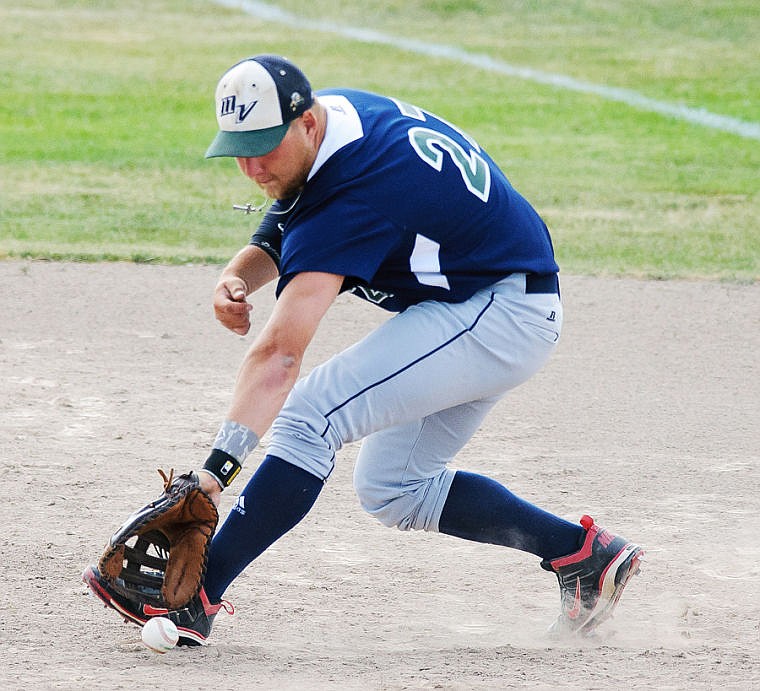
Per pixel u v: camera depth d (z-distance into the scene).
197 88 61.62
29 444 20.05
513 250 12.45
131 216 38.56
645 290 31.39
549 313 12.74
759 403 23.25
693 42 75.88
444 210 11.90
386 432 13.24
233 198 41.56
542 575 15.61
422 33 78.38
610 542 13.21
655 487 18.80
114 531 16.55
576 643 13.24
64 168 45.28
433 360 12.26
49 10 81.38
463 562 16.03
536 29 79.62
